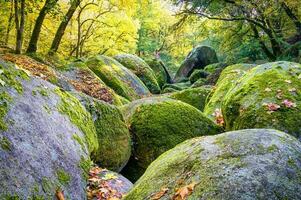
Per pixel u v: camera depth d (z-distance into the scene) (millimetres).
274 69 6266
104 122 5055
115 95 12344
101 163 4742
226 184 2254
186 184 2438
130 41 22781
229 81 8469
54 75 9953
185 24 18203
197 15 17344
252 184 2232
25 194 2686
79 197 3283
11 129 3012
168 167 2801
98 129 4883
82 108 4598
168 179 2648
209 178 2352
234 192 2193
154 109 6082
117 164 5004
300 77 6016
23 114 3281
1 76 3404
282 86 5820
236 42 19406
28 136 3139
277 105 5492
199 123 6152
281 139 2674
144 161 5648
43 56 12094
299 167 2436
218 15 17281
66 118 3986
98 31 21312
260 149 2516
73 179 3357
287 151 2533
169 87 22328
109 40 21844
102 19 20891
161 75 25984
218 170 2395
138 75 20953
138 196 2699
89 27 19891
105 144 4836
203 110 8867
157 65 26781
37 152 3105
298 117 5312
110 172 4414
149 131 5777
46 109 3697
